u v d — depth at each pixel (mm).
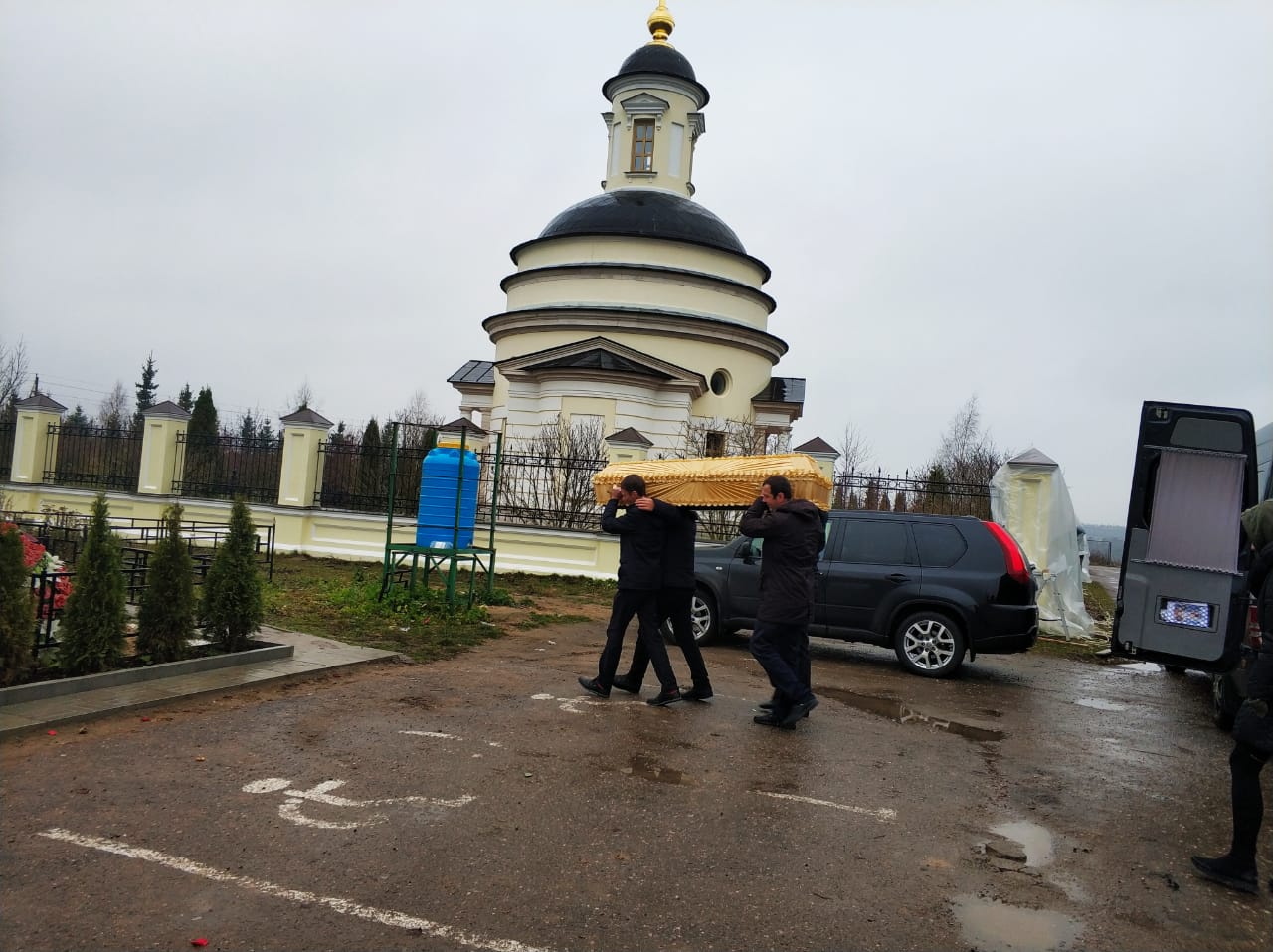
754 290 24953
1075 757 6375
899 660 9492
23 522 14789
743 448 22281
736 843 4293
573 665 8641
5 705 5586
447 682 7418
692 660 7258
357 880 3648
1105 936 3570
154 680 6504
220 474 18156
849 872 4035
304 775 4875
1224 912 3861
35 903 3301
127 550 11602
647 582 7023
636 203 25438
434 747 5535
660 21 27641
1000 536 9320
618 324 23312
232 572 7418
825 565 9773
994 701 8266
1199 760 6551
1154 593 7867
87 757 4930
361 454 17344
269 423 35344
